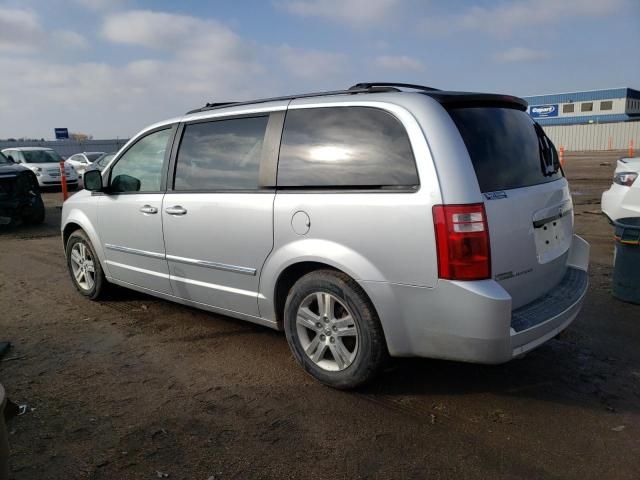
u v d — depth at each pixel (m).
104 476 2.73
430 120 3.11
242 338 4.51
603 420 3.16
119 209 4.91
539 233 3.41
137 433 3.11
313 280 3.50
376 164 3.24
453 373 3.76
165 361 4.09
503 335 2.92
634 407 3.30
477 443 2.95
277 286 3.76
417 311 3.09
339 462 2.81
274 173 3.71
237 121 4.06
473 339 2.95
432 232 2.97
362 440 2.99
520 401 3.38
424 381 3.66
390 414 3.26
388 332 3.22
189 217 4.23
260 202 3.73
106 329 4.80
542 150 3.72
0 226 11.17
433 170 3.01
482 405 3.34
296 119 3.70
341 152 3.41
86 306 5.47
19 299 5.81
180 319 5.00
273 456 2.87
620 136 41.84
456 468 2.74
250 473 2.73
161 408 3.39
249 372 3.87
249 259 3.86
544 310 3.28
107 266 5.24
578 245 4.10
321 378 3.58
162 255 4.54
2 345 4.36
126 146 4.97
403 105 3.22
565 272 3.88
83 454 2.92
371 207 3.18
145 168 4.74
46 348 4.39
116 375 3.87
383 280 3.17
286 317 3.72
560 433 3.03
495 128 3.36
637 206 6.80
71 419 3.27
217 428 3.15
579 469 2.72
